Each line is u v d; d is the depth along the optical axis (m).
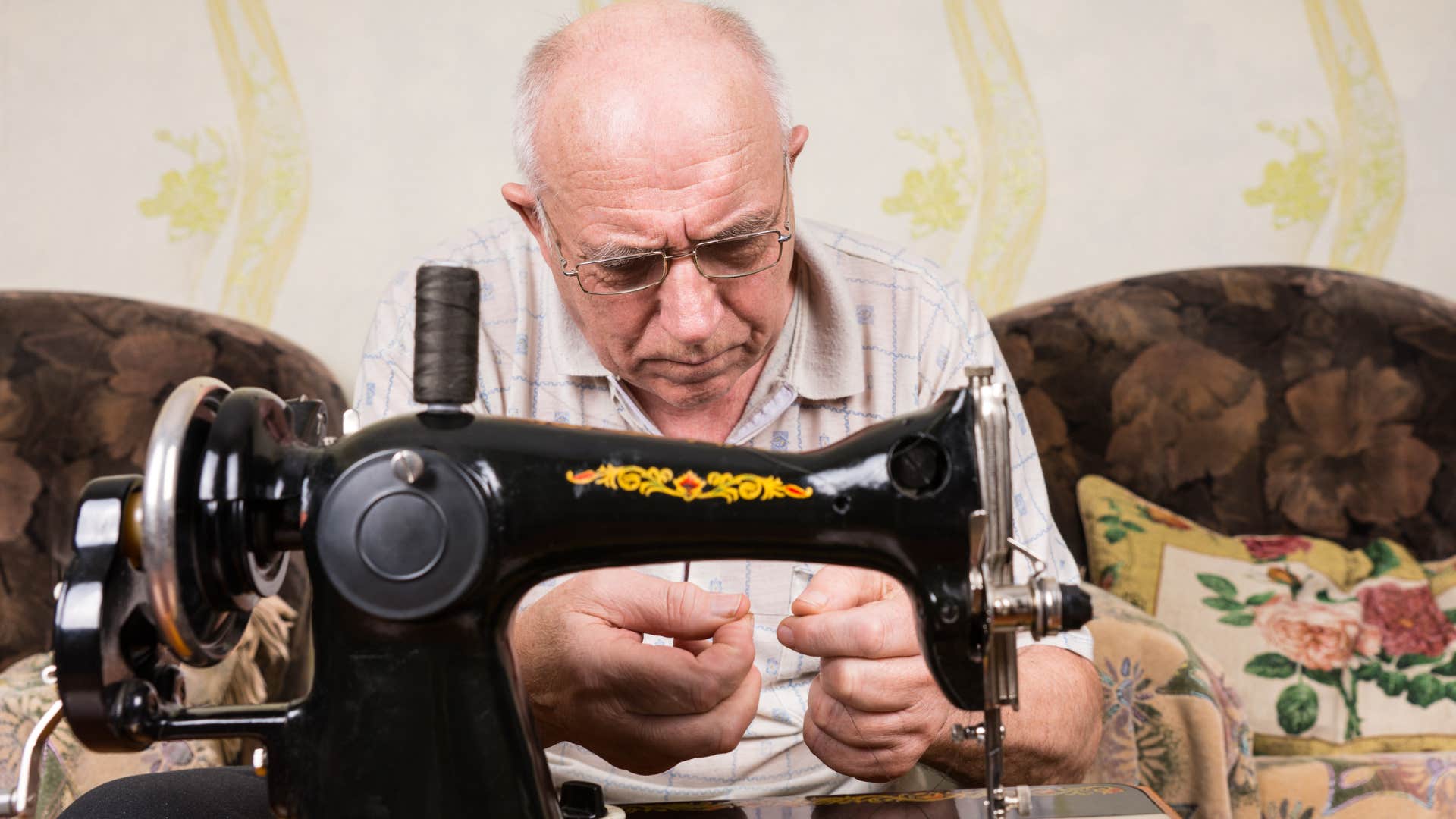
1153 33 2.66
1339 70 2.68
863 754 0.92
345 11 2.55
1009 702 0.77
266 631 1.67
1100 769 1.72
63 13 2.51
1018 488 1.30
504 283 1.42
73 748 1.43
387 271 2.59
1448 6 2.68
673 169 1.02
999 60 2.64
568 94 1.05
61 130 2.53
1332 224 2.71
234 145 2.56
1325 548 2.17
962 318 1.41
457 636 0.70
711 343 1.09
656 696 0.86
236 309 2.59
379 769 0.69
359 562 0.68
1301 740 1.95
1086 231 2.69
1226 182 2.69
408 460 0.68
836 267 1.35
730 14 1.14
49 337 2.16
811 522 0.75
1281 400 2.35
